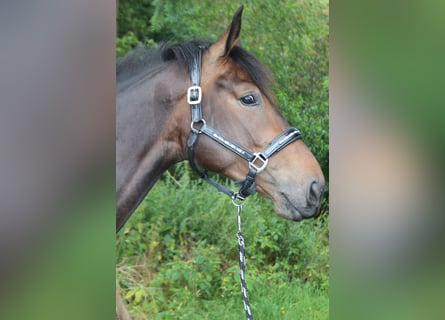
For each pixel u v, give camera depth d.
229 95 2.31
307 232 3.86
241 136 2.30
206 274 3.37
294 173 2.29
